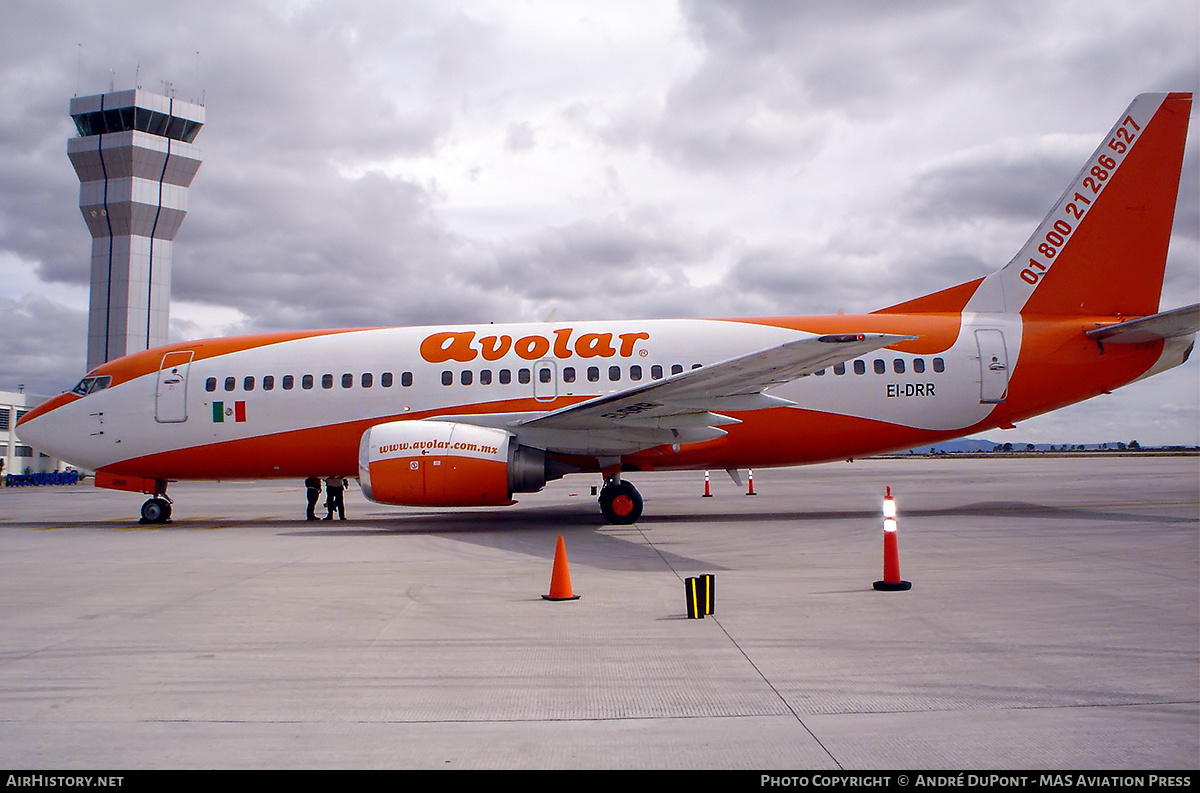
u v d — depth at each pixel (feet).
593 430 50.49
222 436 55.52
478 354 54.65
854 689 16.98
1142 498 71.15
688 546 40.65
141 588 29.96
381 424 53.31
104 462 57.06
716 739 14.23
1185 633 21.44
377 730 14.89
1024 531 44.86
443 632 22.61
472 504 48.67
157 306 218.38
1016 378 53.36
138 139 207.62
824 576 30.94
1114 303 54.85
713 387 45.88
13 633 22.80
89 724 15.34
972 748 13.64
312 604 26.71
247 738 14.55
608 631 22.47
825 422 53.26
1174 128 54.39
